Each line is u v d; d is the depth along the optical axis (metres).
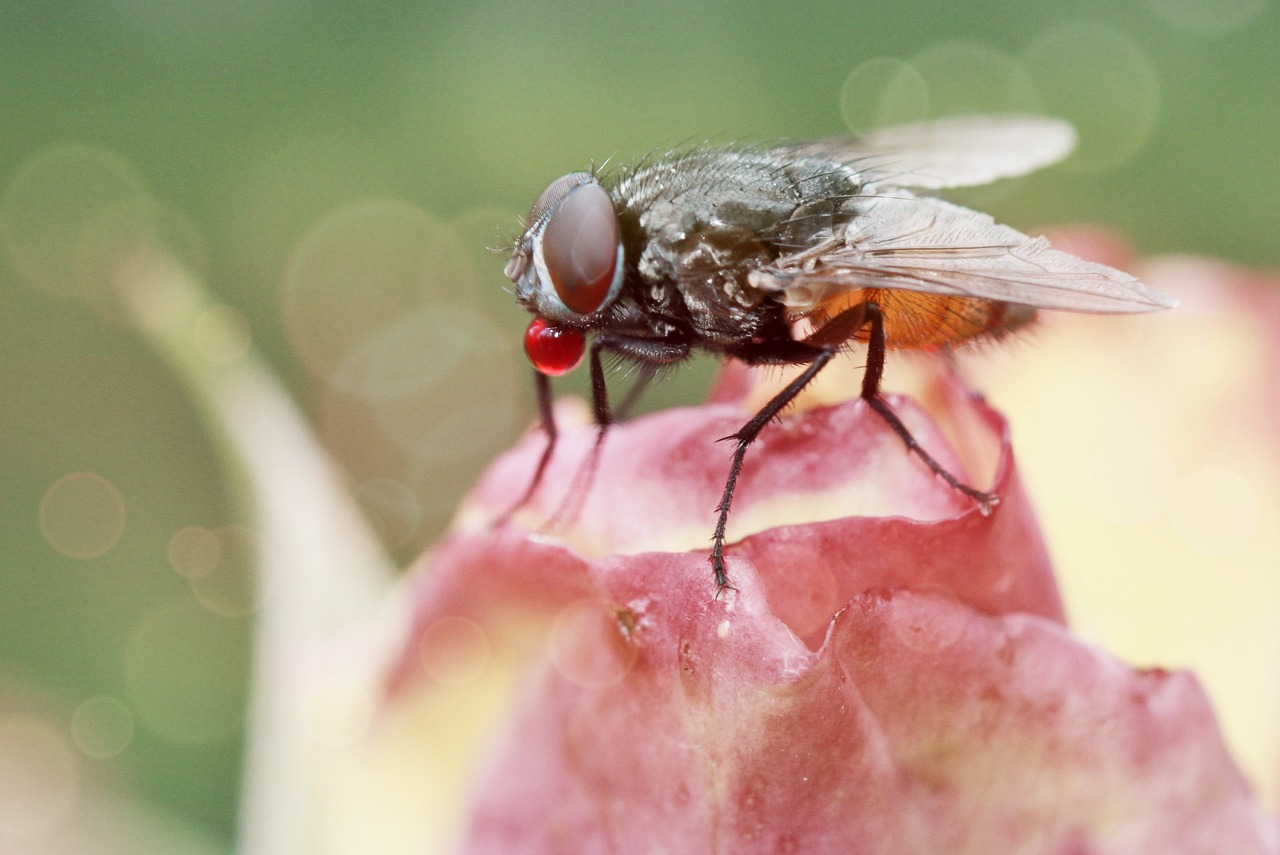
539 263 0.05
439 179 0.15
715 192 0.05
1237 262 0.12
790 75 0.18
